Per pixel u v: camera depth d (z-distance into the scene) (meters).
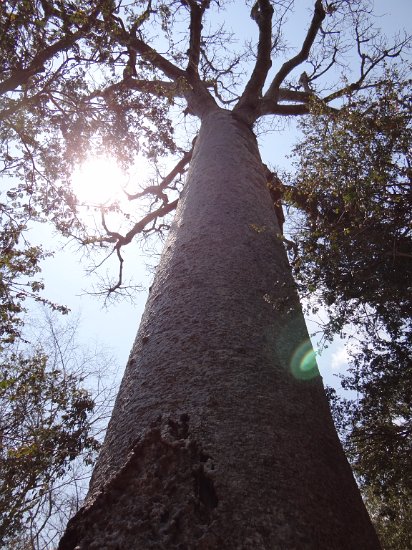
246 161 4.96
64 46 4.59
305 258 3.23
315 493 1.79
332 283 3.22
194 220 3.75
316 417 2.28
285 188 3.88
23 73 4.61
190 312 2.67
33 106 5.20
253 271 3.16
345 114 3.42
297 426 2.09
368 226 3.04
